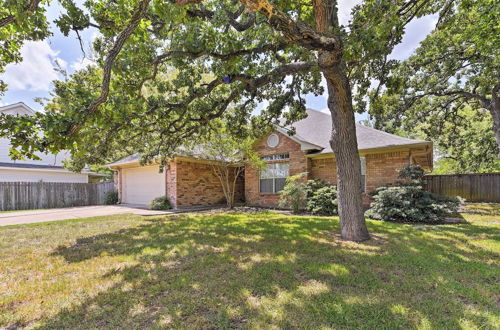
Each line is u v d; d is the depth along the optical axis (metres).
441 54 10.55
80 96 3.76
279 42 5.09
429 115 15.52
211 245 5.18
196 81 6.01
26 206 14.34
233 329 2.33
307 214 9.98
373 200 10.04
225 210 11.55
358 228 5.43
